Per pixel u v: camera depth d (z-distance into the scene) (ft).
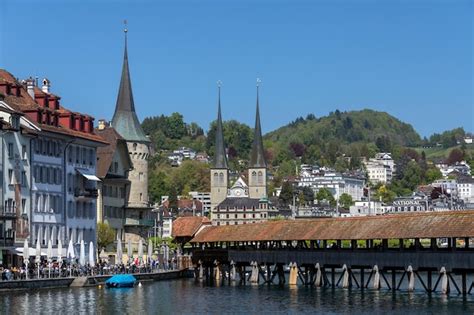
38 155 439.22
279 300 352.49
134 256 555.69
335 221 421.59
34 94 465.47
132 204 651.66
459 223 349.41
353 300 347.97
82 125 487.20
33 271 375.04
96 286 401.49
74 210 474.08
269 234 458.09
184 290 402.52
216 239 498.28
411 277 369.09
